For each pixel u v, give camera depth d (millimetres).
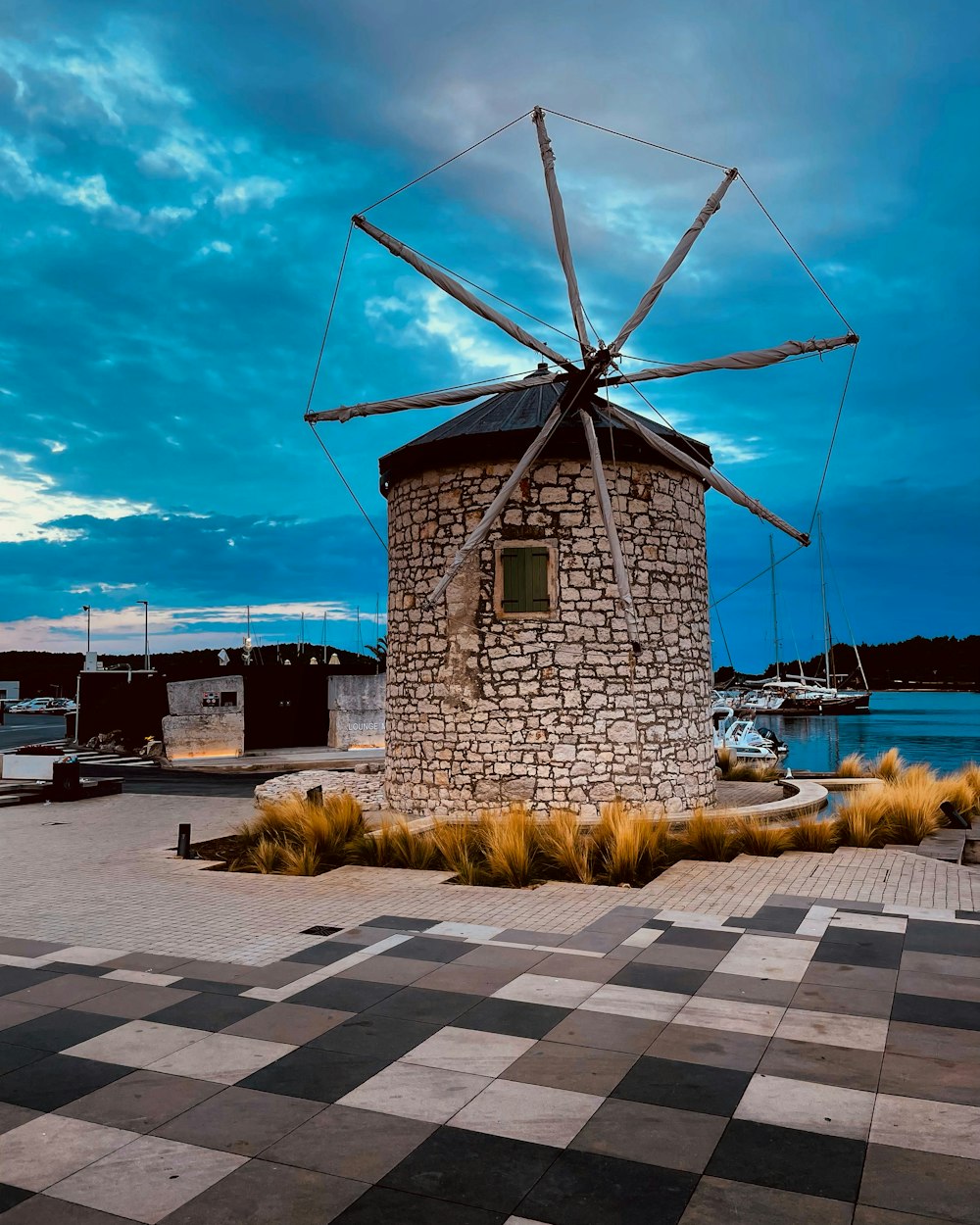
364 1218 4039
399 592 16609
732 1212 4039
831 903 9344
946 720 83938
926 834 13094
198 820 17031
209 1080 5406
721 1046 5820
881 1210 4039
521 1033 6059
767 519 15328
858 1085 5250
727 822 13461
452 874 11375
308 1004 6648
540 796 14969
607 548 15164
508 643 15188
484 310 14375
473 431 15422
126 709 35438
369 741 33375
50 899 10383
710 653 17078
